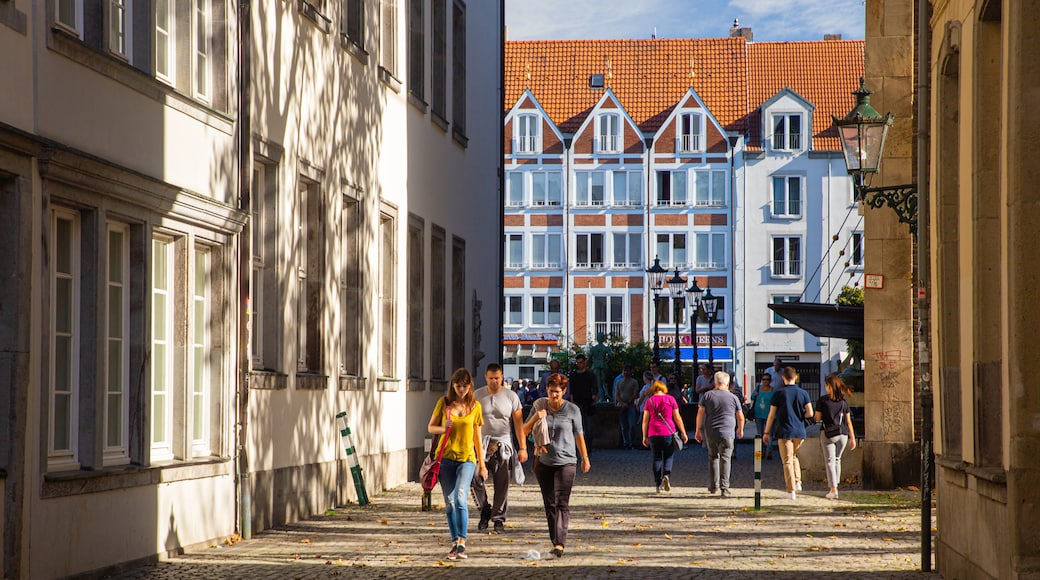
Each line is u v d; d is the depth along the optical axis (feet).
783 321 294.05
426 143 98.22
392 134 88.53
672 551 53.67
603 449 138.51
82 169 44.52
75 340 46.06
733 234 296.30
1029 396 37.42
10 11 40.50
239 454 58.54
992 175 42.19
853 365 148.05
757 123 300.81
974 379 42.88
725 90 307.17
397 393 88.84
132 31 50.75
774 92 305.53
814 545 55.57
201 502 54.75
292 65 67.72
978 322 42.50
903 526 63.46
